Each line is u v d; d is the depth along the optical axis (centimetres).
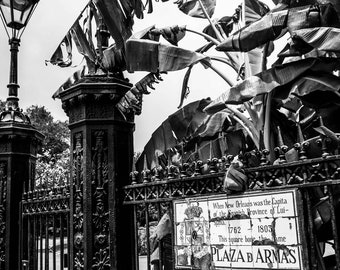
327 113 434
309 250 300
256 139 524
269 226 315
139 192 405
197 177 361
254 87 408
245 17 705
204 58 487
